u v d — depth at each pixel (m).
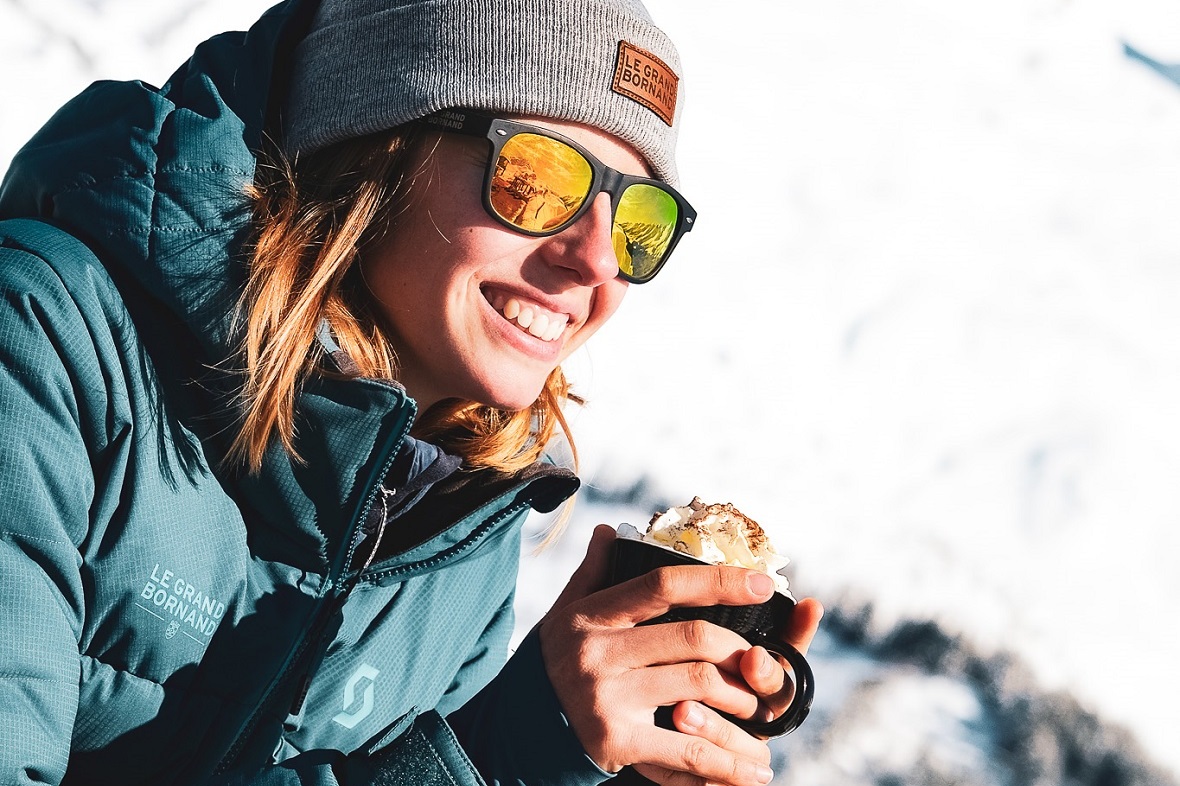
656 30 1.48
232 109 1.40
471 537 1.49
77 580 1.20
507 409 1.46
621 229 1.45
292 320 1.30
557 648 1.21
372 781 1.20
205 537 1.30
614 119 1.40
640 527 3.24
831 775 2.73
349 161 1.42
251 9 4.36
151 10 4.22
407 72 1.37
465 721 1.29
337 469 1.32
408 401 1.28
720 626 1.20
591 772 1.18
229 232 1.30
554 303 1.42
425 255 1.39
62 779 1.28
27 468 1.16
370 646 1.45
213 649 1.31
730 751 1.19
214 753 1.31
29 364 1.18
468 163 1.37
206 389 1.30
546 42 1.37
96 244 1.30
